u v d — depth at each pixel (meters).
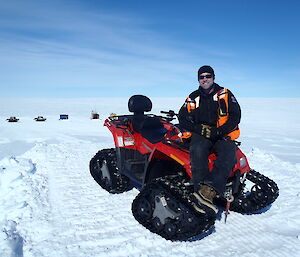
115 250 2.70
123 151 4.02
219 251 2.73
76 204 3.74
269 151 11.44
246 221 3.38
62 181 4.61
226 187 2.95
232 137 2.83
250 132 18.83
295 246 2.83
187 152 3.00
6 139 15.19
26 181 4.32
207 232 3.10
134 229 3.12
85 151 6.84
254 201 3.45
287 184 4.78
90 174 5.04
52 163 5.62
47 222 3.21
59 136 16.05
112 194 4.14
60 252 2.65
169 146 3.18
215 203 3.82
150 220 3.11
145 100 4.44
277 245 2.86
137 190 4.32
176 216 2.81
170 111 4.19
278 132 18.78
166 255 2.65
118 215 3.46
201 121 2.98
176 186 2.90
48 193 4.09
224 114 2.81
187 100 3.07
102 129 19.67
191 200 2.69
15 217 3.29
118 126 4.25
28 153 6.41
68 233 3.00
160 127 3.86
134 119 3.98
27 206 3.53
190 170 2.82
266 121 26.14
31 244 2.78
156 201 3.01
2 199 3.81
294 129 20.61
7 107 44.50
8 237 2.72
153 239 2.89
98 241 2.87
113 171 4.14
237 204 3.56
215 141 2.87
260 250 2.73
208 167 2.77
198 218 2.66
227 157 2.71
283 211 3.66
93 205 3.73
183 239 2.79
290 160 9.34
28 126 21.09
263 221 3.39
